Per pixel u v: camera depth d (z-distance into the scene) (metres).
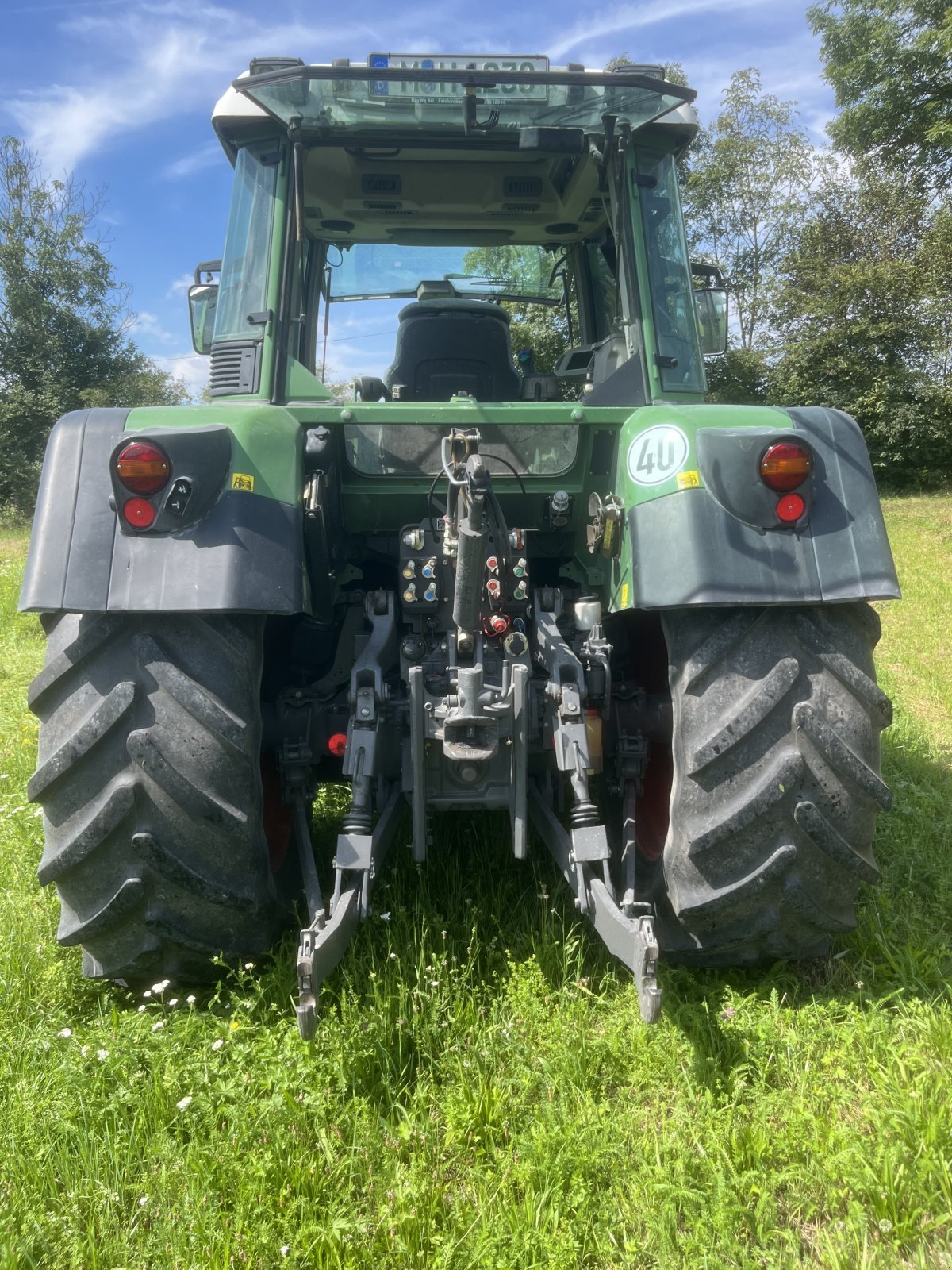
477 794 2.72
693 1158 2.12
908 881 3.45
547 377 3.74
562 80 2.94
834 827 2.51
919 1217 1.98
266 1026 2.55
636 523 2.61
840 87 26.25
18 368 34.81
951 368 23.27
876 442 23.47
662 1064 2.47
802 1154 2.17
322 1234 1.92
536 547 3.52
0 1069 2.45
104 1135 2.22
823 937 2.72
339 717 3.12
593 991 2.84
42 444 33.31
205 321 3.63
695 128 3.30
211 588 2.37
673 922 2.76
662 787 3.23
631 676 3.61
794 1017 2.64
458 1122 2.23
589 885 2.53
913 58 24.62
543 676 2.91
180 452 2.40
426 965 2.84
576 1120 2.23
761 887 2.50
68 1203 2.08
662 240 3.32
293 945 2.90
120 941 2.57
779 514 2.50
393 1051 2.51
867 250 24.47
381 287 4.39
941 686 6.36
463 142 3.44
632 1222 2.01
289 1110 2.24
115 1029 2.57
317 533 2.73
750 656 2.54
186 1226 1.99
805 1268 1.90
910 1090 2.28
